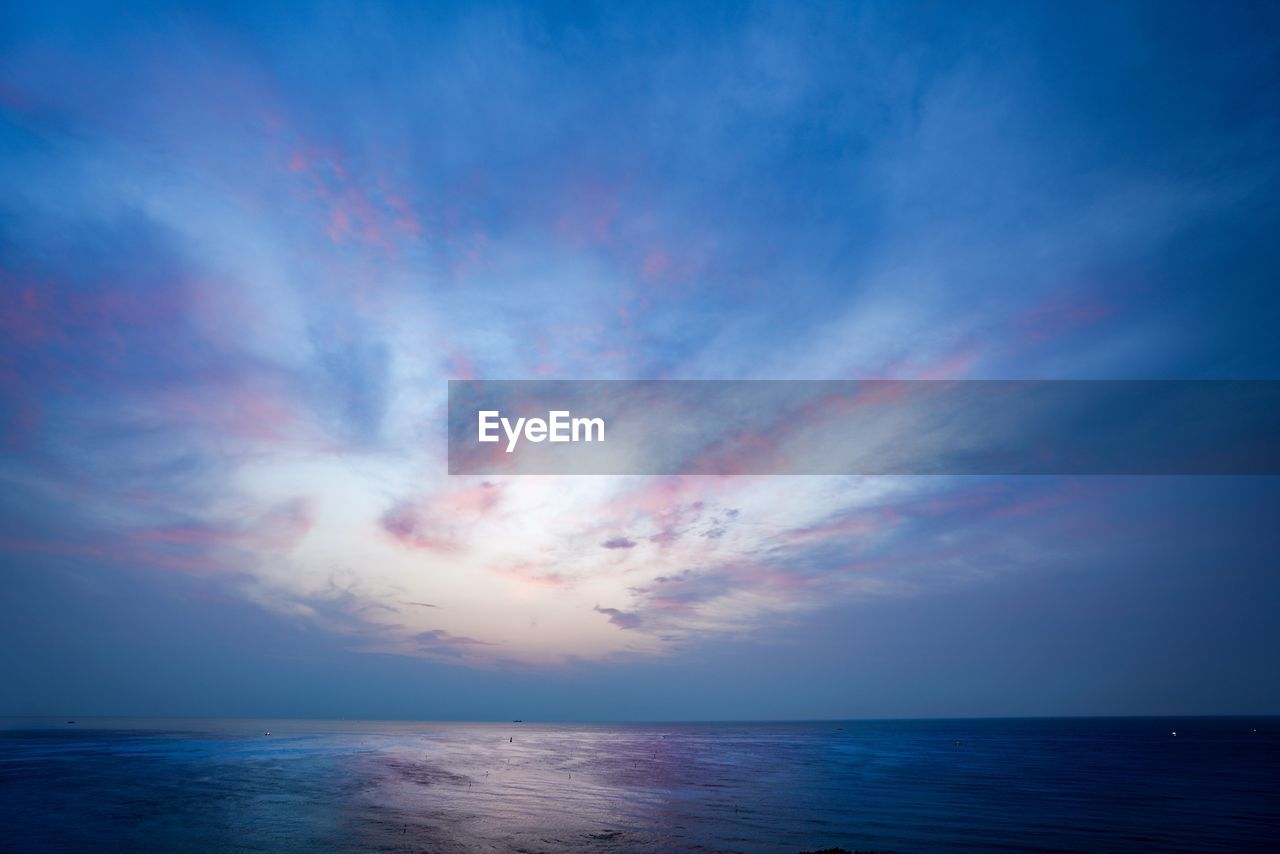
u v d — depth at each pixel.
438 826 49.34
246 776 77.38
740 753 141.38
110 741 142.75
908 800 68.06
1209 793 75.69
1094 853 45.06
